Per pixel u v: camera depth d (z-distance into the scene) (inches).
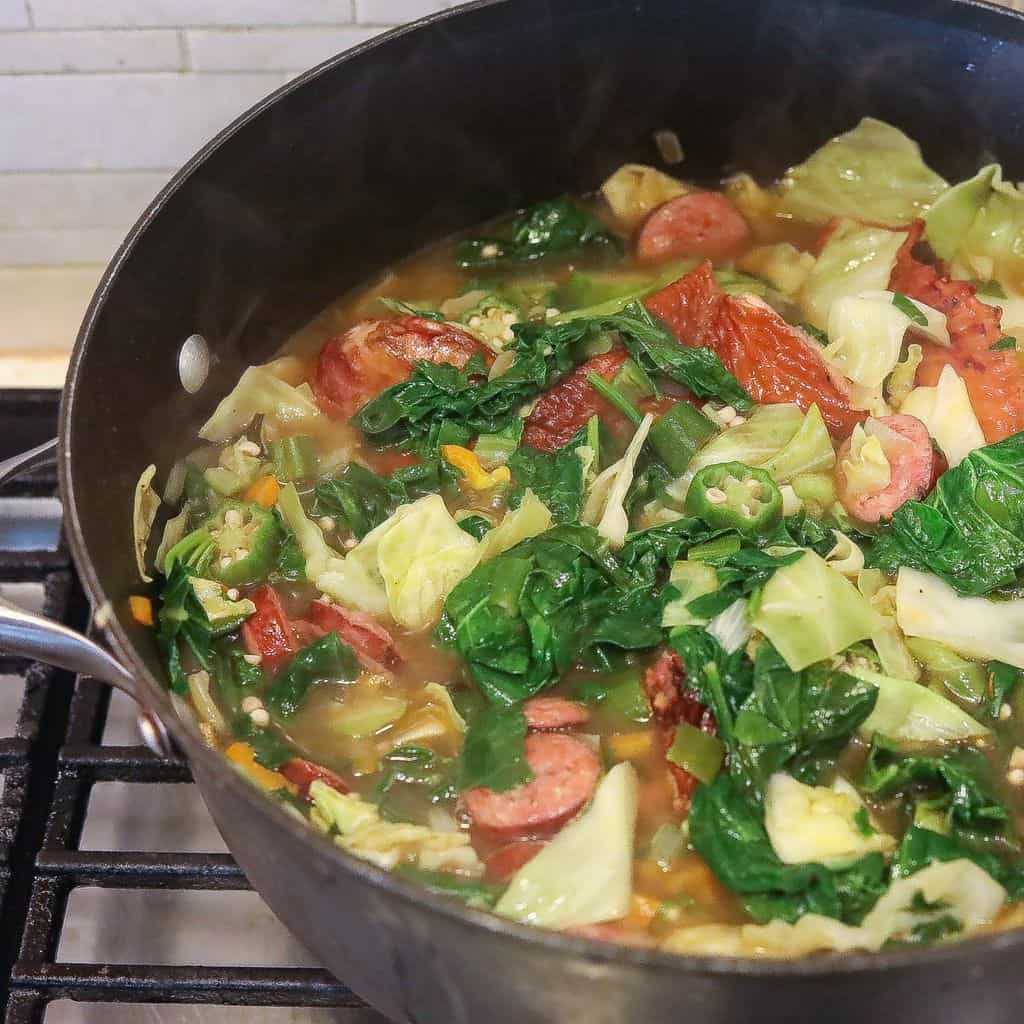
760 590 13.6
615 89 17.8
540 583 14.0
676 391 16.1
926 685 13.8
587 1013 11.3
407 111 16.9
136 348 14.7
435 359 16.6
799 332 16.6
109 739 16.3
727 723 13.2
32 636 12.6
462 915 10.5
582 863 12.5
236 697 14.0
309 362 17.4
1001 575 14.1
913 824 12.7
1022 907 12.3
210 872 14.4
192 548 14.8
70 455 13.0
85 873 14.4
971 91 17.4
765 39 17.4
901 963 10.1
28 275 20.3
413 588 14.4
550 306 17.7
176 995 13.8
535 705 13.6
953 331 16.7
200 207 15.3
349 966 12.7
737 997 10.6
